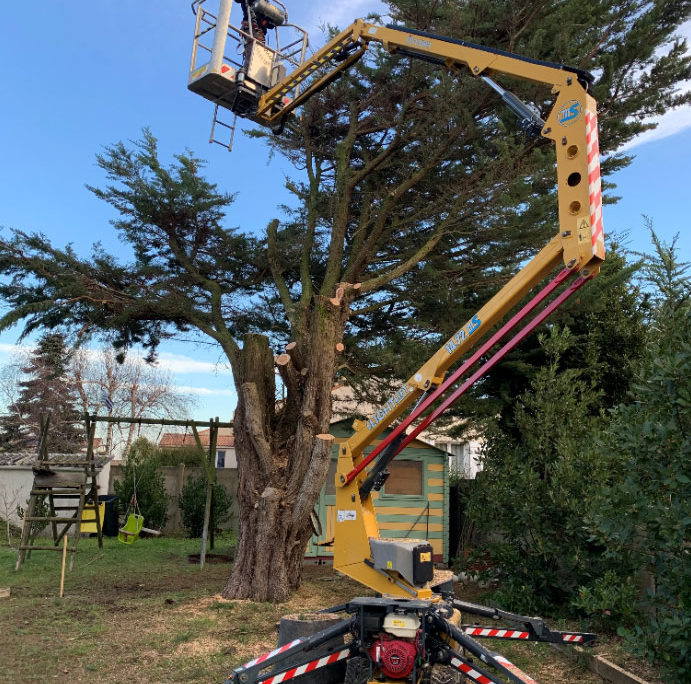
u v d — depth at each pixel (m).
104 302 10.88
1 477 18.98
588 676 6.10
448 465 12.71
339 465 6.37
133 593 9.37
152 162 10.78
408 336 11.98
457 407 11.21
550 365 9.51
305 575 11.01
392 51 7.57
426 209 10.36
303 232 12.39
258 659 4.55
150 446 23.52
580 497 8.05
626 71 9.88
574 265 4.71
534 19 9.12
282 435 9.94
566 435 8.58
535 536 8.52
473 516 9.41
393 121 10.67
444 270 10.90
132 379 31.39
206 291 12.30
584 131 4.89
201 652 6.49
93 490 13.92
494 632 5.14
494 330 10.12
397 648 4.45
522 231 9.66
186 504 17.62
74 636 7.02
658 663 5.38
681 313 5.67
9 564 11.98
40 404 30.45
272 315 13.07
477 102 9.38
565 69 5.19
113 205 11.36
